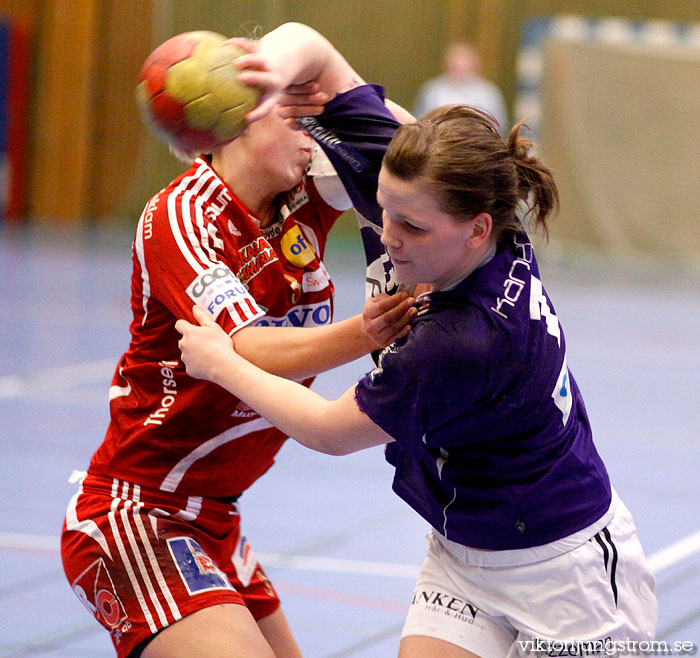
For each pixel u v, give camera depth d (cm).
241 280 745
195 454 745
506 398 620
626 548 674
